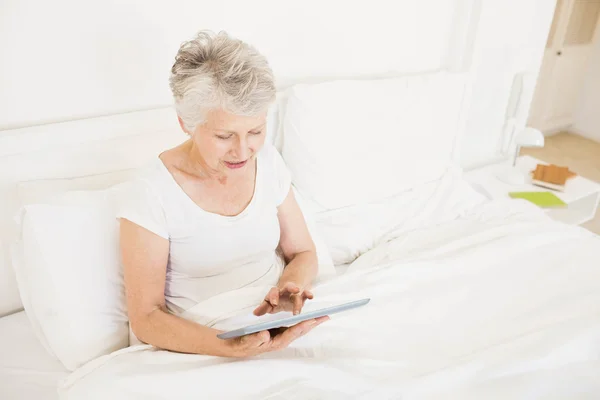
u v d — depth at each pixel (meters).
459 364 0.99
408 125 1.73
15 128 1.23
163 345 1.00
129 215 1.00
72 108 1.29
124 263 1.02
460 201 1.74
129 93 1.36
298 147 1.53
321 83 1.57
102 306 1.10
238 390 0.92
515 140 2.16
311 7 1.57
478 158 2.35
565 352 1.05
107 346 1.10
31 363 1.13
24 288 1.14
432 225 1.64
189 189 1.07
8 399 1.03
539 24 2.15
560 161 3.52
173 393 0.90
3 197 1.20
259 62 0.95
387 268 1.27
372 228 1.58
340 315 1.11
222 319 1.03
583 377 1.02
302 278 1.19
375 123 1.65
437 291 1.24
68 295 1.08
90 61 1.26
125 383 0.91
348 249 1.52
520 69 2.22
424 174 1.79
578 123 3.97
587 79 3.82
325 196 1.58
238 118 0.93
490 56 2.06
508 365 1.00
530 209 1.76
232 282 1.15
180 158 1.09
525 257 1.39
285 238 1.29
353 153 1.61
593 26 3.63
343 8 1.64
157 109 1.39
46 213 1.10
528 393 0.96
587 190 2.10
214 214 1.08
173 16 1.34
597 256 1.40
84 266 1.10
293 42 1.59
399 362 1.02
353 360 0.99
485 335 1.13
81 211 1.13
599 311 1.19
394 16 1.77
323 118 1.54
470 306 1.21
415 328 1.13
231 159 1.00
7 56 1.16
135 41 1.31
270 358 1.00
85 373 0.99
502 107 2.28
